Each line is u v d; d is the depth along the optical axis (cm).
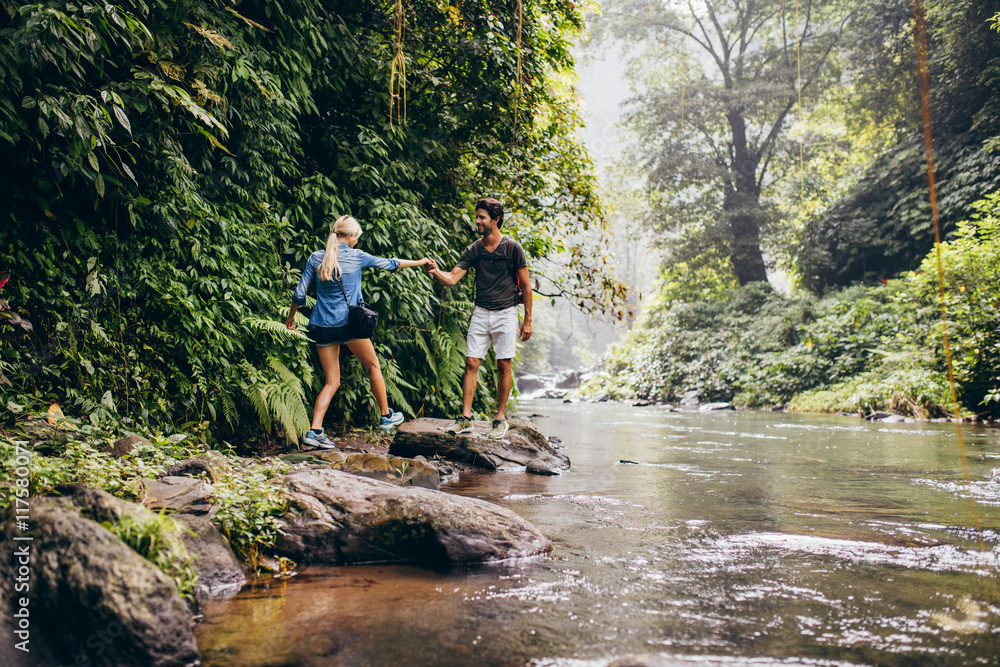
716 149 2548
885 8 1961
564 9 850
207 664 176
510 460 559
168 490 280
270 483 312
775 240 2359
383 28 721
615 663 175
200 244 509
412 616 212
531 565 271
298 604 224
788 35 2405
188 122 489
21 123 386
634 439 840
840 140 2364
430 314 746
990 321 1067
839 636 195
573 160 897
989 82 1628
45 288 427
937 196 1731
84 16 409
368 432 640
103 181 427
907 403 1179
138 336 468
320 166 680
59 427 378
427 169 720
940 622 206
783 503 401
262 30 587
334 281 498
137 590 181
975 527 336
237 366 530
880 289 1583
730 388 1852
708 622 206
